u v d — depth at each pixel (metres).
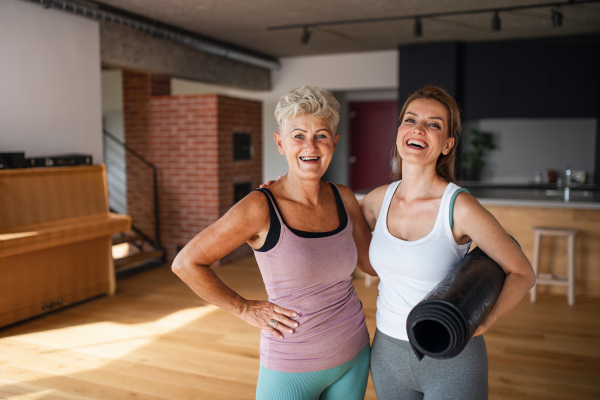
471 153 7.20
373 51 7.61
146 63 5.54
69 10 4.38
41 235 3.57
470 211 1.32
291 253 1.33
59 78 4.48
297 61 8.17
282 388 1.36
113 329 3.61
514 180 7.23
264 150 8.86
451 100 1.46
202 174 5.81
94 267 4.36
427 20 5.61
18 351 3.20
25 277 3.71
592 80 6.30
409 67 6.93
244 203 1.32
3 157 3.71
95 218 4.28
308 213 1.41
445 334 1.10
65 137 4.57
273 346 1.37
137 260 5.20
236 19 5.50
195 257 1.31
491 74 6.74
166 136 5.95
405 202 1.47
